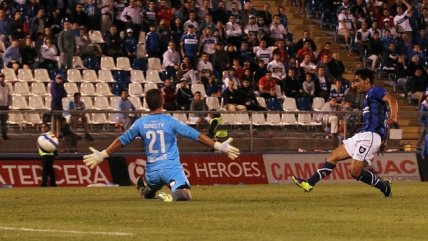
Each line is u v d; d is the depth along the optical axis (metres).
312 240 25.25
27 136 63.00
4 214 33.06
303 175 68.06
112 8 84.31
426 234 27.06
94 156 38.16
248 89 78.06
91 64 80.12
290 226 28.92
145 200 39.97
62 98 73.00
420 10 99.50
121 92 77.19
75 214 32.88
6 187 60.22
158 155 38.88
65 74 77.94
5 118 62.62
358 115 69.06
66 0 83.25
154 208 35.34
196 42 83.06
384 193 44.47
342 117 69.12
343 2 95.81
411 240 25.58
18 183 61.34
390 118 43.09
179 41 84.75
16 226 28.81
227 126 66.88
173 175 38.88
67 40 78.44
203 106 74.50
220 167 66.00
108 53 81.69
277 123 68.12
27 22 80.44
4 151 62.56
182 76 80.56
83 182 62.59
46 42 78.56
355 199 42.22
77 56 79.81
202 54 81.81
